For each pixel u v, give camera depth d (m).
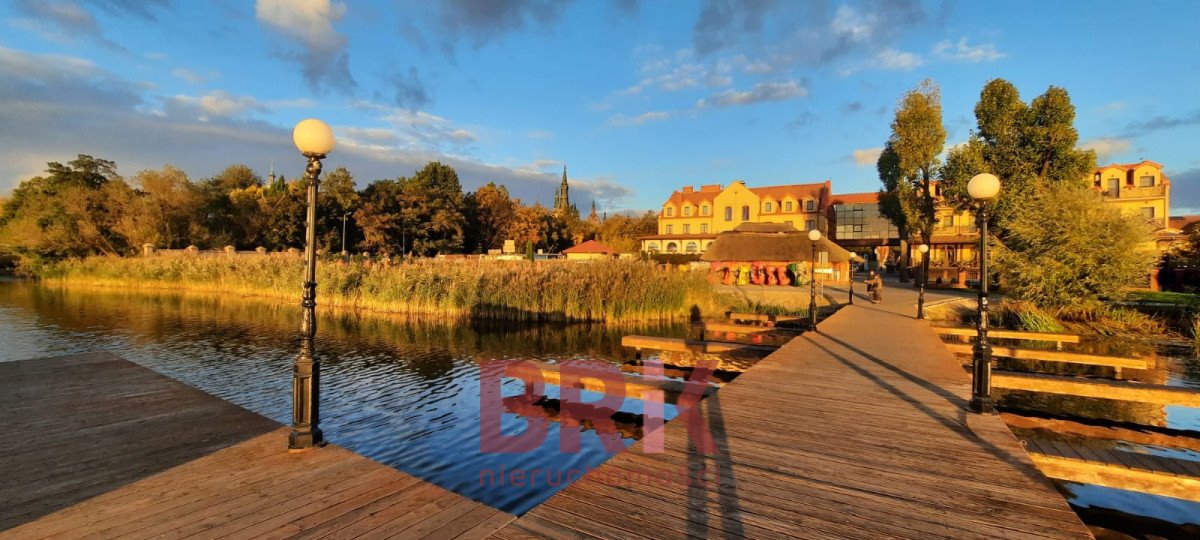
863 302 22.77
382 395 10.57
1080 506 6.68
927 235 34.50
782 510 3.89
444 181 83.81
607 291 20.84
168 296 30.38
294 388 5.21
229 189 66.81
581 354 14.60
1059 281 18.95
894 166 36.47
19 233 43.34
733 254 32.22
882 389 7.59
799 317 19.61
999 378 9.27
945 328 16.19
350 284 25.20
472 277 22.17
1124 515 6.45
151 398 7.18
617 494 4.15
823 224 58.44
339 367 13.01
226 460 4.95
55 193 51.59
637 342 13.16
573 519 3.75
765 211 61.84
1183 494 5.80
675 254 48.19
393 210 62.69
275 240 56.00
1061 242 19.12
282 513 3.91
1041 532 3.56
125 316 22.11
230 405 6.88
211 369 12.67
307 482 4.46
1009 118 29.77
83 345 15.74
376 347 15.60
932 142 33.22
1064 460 6.25
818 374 8.57
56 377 8.33
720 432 5.66
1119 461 6.17
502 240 73.88
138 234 43.50
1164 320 18.61
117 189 45.91
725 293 25.67
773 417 6.22
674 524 3.68
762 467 4.70
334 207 60.56
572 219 85.56
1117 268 18.28
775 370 8.89
